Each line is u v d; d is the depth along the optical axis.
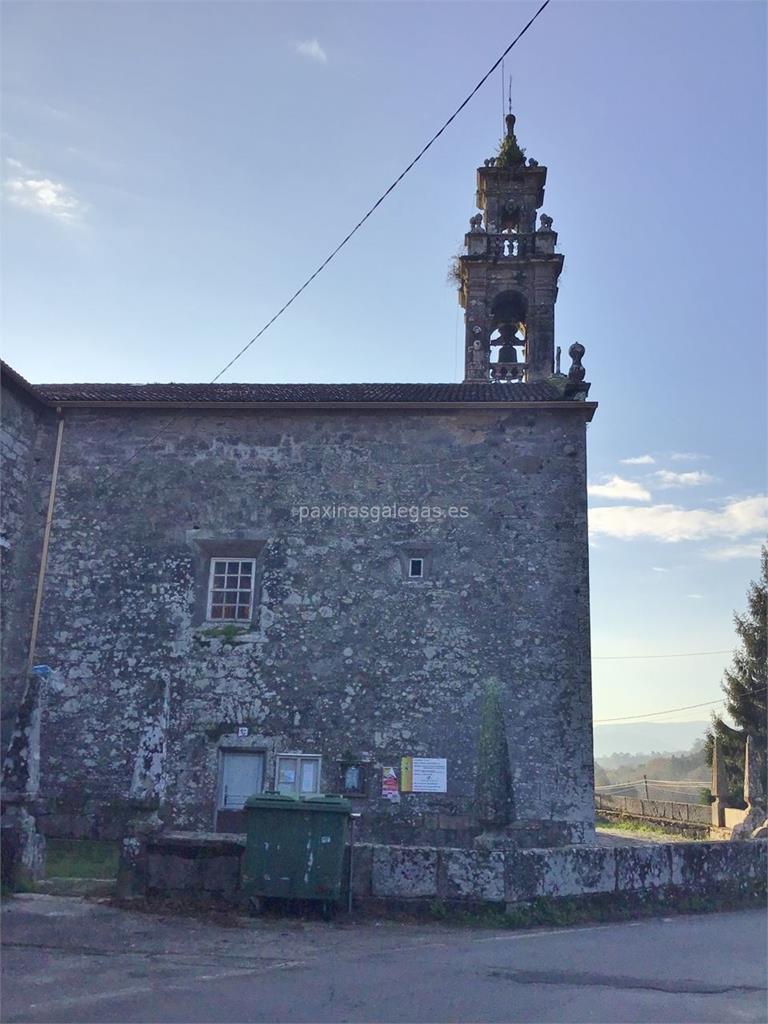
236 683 16.70
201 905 10.50
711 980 8.05
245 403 17.72
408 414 17.80
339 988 7.51
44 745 16.58
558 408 17.50
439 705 16.34
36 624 17.12
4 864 11.13
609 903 11.39
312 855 10.37
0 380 16.61
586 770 15.85
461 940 9.64
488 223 23.75
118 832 16.06
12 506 17.19
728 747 33.53
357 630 16.83
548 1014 6.86
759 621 35.69
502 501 17.25
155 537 17.53
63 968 7.98
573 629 16.53
